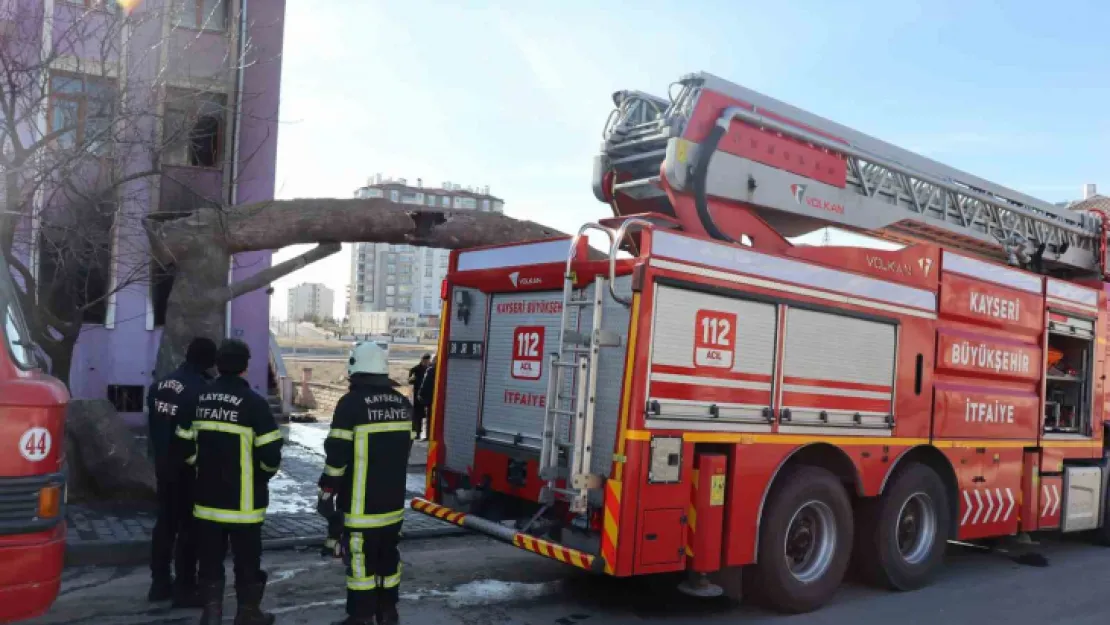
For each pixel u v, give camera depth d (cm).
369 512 498
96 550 668
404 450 516
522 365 627
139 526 739
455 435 682
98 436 834
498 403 645
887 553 683
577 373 536
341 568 688
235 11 1255
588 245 575
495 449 636
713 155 677
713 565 553
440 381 701
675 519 535
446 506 683
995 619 633
